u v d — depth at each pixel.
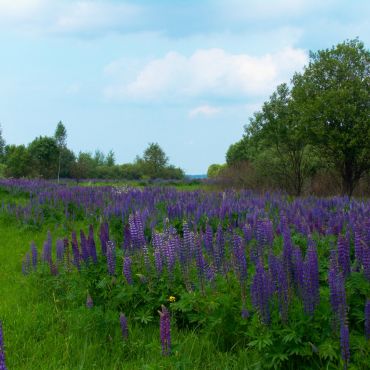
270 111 24.75
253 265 7.15
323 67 21.09
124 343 5.89
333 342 4.91
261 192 23.41
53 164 65.19
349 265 5.93
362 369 4.64
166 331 5.20
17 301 7.96
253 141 27.53
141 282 6.98
